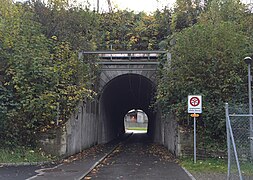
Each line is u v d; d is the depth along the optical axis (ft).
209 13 86.69
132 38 104.99
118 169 45.75
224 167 45.80
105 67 87.40
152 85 90.43
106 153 67.51
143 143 109.19
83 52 71.72
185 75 59.47
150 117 145.07
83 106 70.13
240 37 59.26
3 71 56.90
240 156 40.96
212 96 57.36
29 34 61.87
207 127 56.29
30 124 53.06
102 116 101.96
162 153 68.59
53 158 52.26
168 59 65.98
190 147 55.72
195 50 58.85
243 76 57.52
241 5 83.87
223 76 57.47
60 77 59.31
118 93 125.29
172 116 65.26
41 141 53.57
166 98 62.90
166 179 37.50
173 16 106.83
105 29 107.45
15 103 53.26
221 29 59.62
